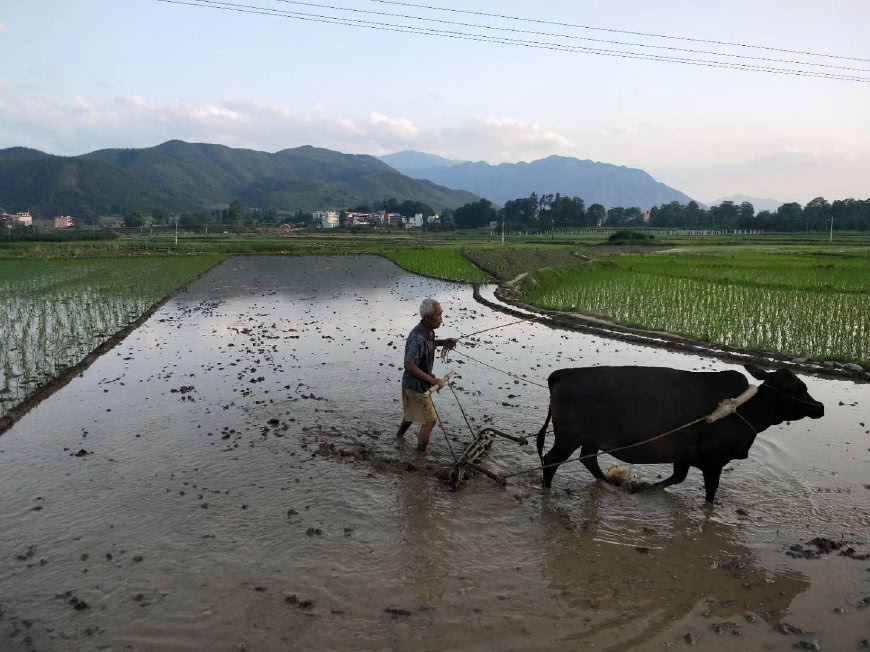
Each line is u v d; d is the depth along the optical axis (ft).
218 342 50.62
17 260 152.97
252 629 15.25
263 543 19.26
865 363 42.27
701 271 110.83
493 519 21.24
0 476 24.08
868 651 14.89
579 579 17.75
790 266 118.32
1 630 15.07
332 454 26.40
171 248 203.62
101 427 29.78
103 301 75.87
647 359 45.21
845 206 442.91
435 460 26.04
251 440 27.94
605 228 571.28
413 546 19.33
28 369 40.83
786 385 21.18
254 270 132.98
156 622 15.47
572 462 26.17
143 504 21.75
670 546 19.65
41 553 18.56
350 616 15.83
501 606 16.42
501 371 40.78
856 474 24.86
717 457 21.57
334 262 160.56
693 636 15.30
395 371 40.42
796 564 18.65
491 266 128.67
